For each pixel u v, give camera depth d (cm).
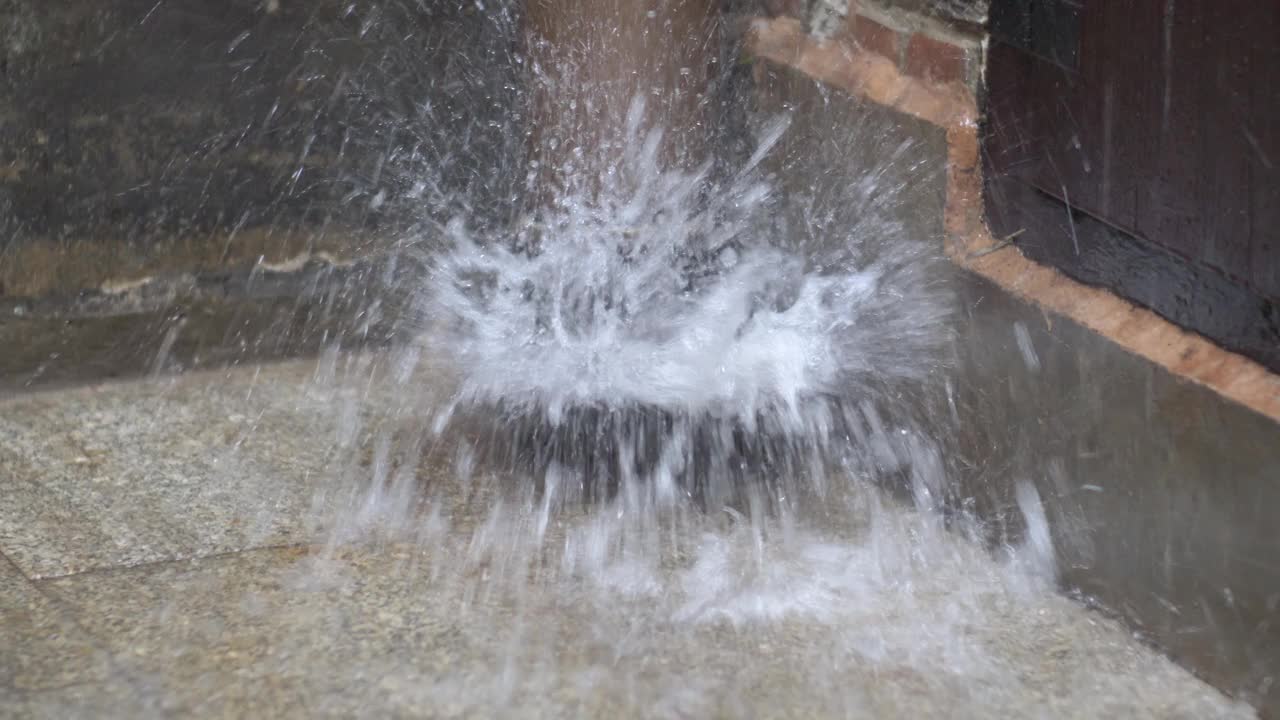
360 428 329
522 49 352
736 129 343
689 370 327
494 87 356
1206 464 266
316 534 296
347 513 302
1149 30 273
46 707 256
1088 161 283
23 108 335
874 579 290
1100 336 278
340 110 356
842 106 319
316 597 280
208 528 297
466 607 279
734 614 280
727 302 336
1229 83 264
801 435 318
